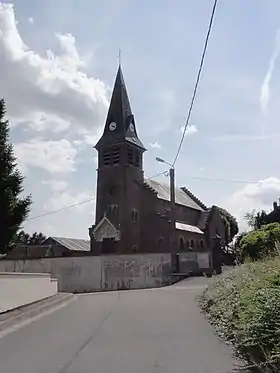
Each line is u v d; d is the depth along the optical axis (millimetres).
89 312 15070
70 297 22078
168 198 57281
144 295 22406
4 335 10508
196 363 7129
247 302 8867
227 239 65062
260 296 8031
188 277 37188
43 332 10789
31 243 70188
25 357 7902
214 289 16156
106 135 57156
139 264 36156
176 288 28422
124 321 12430
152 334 10031
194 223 61500
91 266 36656
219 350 8102
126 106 58000
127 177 54750
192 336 9648
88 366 7090
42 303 17469
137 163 56875
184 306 16125
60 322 12602
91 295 24234
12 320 12477
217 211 63781
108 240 53406
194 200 66062
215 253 43562
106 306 16969
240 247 19703
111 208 54688
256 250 16734
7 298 14594
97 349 8445
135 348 8461
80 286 36469
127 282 35906
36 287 18531
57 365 7223
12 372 6832
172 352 8016
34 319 13414
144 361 7348
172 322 11953
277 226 17578
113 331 10641
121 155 55562
